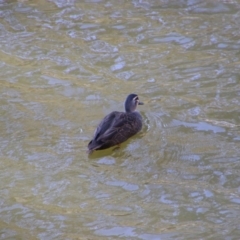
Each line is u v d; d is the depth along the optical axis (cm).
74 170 1412
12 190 1344
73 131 1562
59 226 1237
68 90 1767
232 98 1700
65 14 2192
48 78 1830
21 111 1658
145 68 1867
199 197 1316
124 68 1872
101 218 1258
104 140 1480
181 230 1217
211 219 1249
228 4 2203
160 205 1294
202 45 1978
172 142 1520
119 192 1337
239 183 1360
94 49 1977
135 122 1562
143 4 2239
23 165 1427
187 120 1611
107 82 1803
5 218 1262
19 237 1208
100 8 2227
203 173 1397
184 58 1911
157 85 1777
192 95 1723
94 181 1373
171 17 2145
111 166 1432
